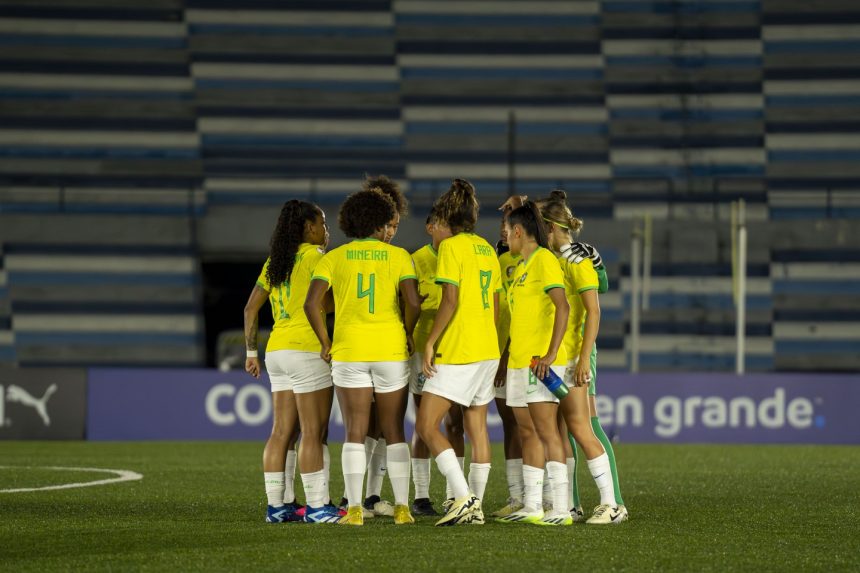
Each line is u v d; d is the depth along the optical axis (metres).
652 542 19.86
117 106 80.12
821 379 52.06
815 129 80.06
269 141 80.44
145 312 74.81
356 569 16.88
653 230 75.56
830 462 40.69
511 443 24.75
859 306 74.62
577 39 82.56
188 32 81.50
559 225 22.97
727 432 51.88
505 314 24.83
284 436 22.94
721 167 79.69
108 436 50.69
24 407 50.66
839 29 81.31
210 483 31.64
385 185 24.52
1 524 22.27
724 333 74.62
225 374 51.28
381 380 21.80
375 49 82.19
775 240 74.88
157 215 75.00
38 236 74.88
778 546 19.61
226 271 82.81
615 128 81.00
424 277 24.45
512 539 19.92
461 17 82.81
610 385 51.75
